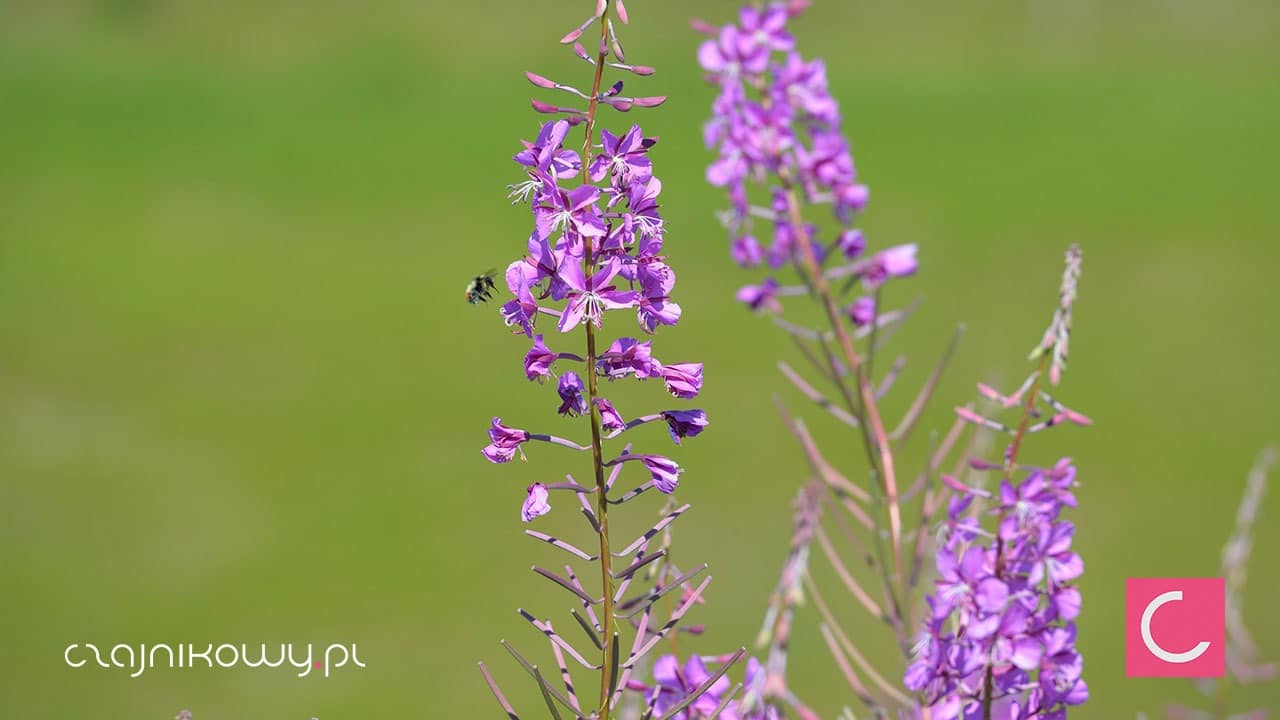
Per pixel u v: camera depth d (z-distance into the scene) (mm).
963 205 36031
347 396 22797
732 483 16844
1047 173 40531
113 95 51188
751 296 3234
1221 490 16562
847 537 2912
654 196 2273
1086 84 55281
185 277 30688
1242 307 25969
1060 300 2143
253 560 16297
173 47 59062
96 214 36281
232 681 13000
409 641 13617
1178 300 26562
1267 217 34062
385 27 60625
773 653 1971
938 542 2264
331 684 12531
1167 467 17688
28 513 17672
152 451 20250
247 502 18328
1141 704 9930
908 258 3170
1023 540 2148
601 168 2283
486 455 2316
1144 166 41438
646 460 2320
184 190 39188
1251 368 22016
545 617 13984
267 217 36438
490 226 35406
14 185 39000
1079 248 2137
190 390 23281
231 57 58188
